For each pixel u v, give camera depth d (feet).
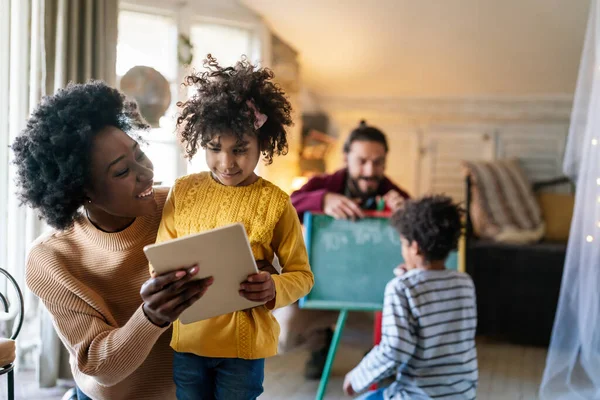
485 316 13.96
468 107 16.47
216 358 5.00
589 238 8.18
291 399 10.42
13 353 6.28
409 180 17.24
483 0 13.19
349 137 11.10
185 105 5.03
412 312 6.82
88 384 5.23
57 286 4.95
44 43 10.46
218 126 4.69
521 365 12.40
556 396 8.47
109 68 11.10
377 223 9.78
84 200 4.88
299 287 4.85
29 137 4.64
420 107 16.83
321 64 16.08
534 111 16.03
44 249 5.10
